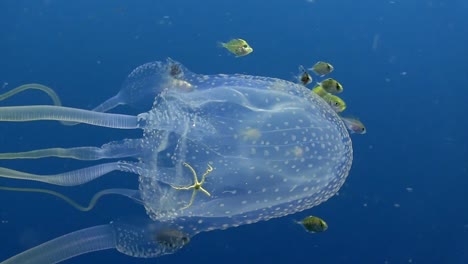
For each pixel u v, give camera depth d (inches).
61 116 18.6
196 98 18.8
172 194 18.1
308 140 19.0
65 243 18.5
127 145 18.6
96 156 18.7
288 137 18.8
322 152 19.1
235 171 18.4
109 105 20.8
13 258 18.3
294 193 19.0
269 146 18.7
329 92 22.5
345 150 19.8
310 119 19.1
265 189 18.6
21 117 18.4
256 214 19.0
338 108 22.4
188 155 18.2
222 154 18.4
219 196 18.4
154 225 18.7
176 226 18.6
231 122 18.6
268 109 18.9
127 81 20.6
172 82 19.2
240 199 18.5
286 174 18.8
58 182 18.7
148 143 18.4
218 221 18.8
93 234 18.7
